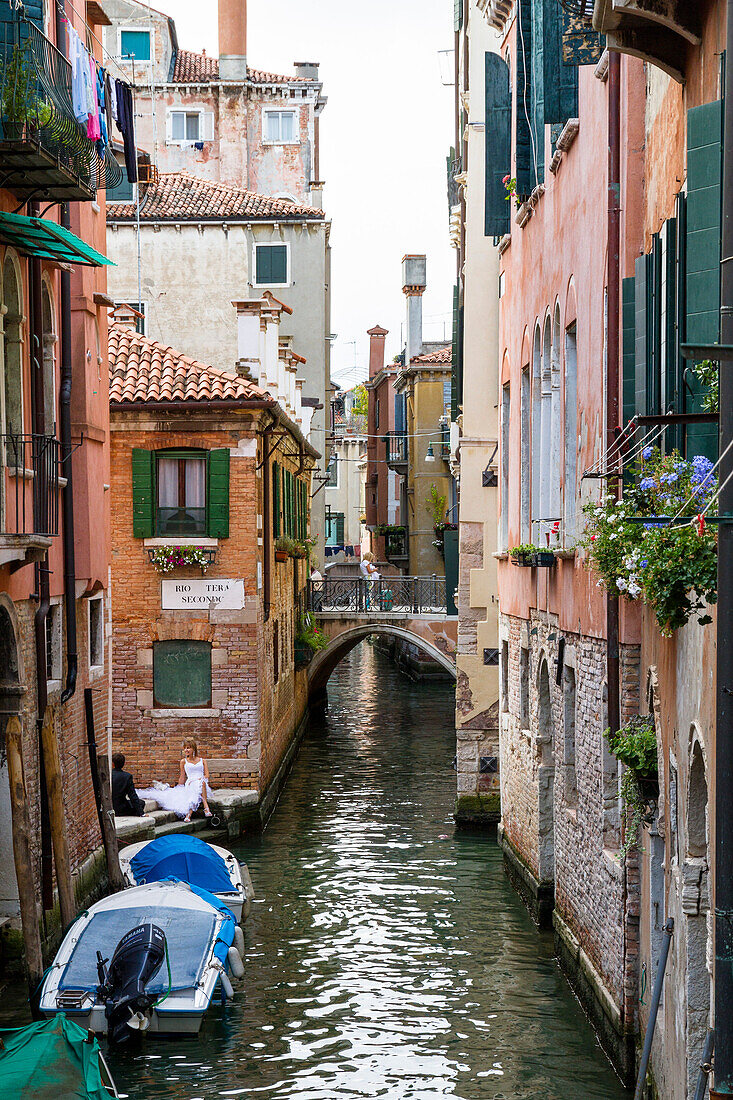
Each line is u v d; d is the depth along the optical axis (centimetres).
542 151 1655
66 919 1327
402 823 2334
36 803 1370
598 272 1255
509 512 2003
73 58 1261
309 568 3906
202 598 2272
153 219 3634
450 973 1462
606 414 1174
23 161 1177
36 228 1185
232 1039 1257
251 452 2272
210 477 2266
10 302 1319
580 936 1362
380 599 3766
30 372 1370
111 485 2275
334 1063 1195
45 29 1268
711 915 815
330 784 2755
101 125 1369
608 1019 1182
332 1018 1315
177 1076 1166
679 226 859
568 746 1462
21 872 1186
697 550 761
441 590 3725
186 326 3641
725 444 583
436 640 3647
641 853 1101
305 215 4144
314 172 4662
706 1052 753
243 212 3762
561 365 1506
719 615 580
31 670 1349
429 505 5519
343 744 3369
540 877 1655
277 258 4181
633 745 1037
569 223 1441
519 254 1859
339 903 1775
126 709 2281
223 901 1583
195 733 2278
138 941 1272
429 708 4156
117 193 3678
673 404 886
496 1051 1218
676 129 982
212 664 2275
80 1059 961
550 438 1617
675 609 781
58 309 1515
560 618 1477
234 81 4409
